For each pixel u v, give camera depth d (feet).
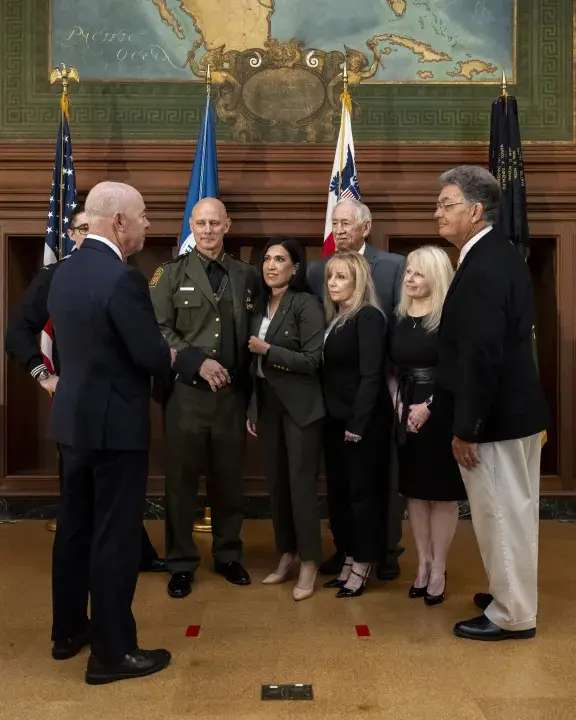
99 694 8.48
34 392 19.19
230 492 12.96
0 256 17.76
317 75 18.12
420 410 11.39
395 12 18.19
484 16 18.21
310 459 12.07
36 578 13.12
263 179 17.94
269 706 8.16
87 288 8.73
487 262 9.73
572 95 18.17
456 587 12.55
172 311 12.64
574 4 18.21
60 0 17.95
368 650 9.77
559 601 11.82
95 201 9.06
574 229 17.98
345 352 12.01
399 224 18.02
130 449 8.79
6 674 9.07
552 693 8.48
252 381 13.02
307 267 13.97
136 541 9.00
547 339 18.71
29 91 17.94
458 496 11.39
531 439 10.32
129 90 17.99
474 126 18.16
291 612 11.29
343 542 13.25
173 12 18.04
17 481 17.92
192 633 10.39
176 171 17.92
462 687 8.63
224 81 18.06
